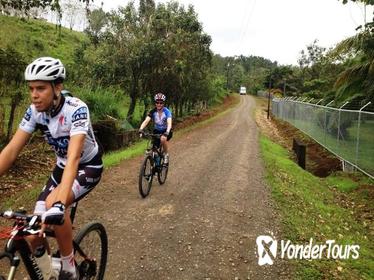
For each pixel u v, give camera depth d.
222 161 11.87
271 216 6.63
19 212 2.35
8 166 2.79
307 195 9.07
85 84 19.03
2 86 10.09
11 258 2.31
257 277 4.45
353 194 10.19
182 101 31.27
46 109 2.68
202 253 4.97
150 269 4.47
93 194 7.22
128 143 16.00
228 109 55.75
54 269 2.82
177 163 11.09
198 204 7.04
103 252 3.67
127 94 23.11
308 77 66.88
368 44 14.51
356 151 11.72
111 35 20.66
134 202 6.90
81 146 2.74
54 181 3.04
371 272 5.10
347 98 16.88
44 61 2.60
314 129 20.09
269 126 32.12
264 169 10.84
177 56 22.03
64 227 2.73
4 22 11.62
